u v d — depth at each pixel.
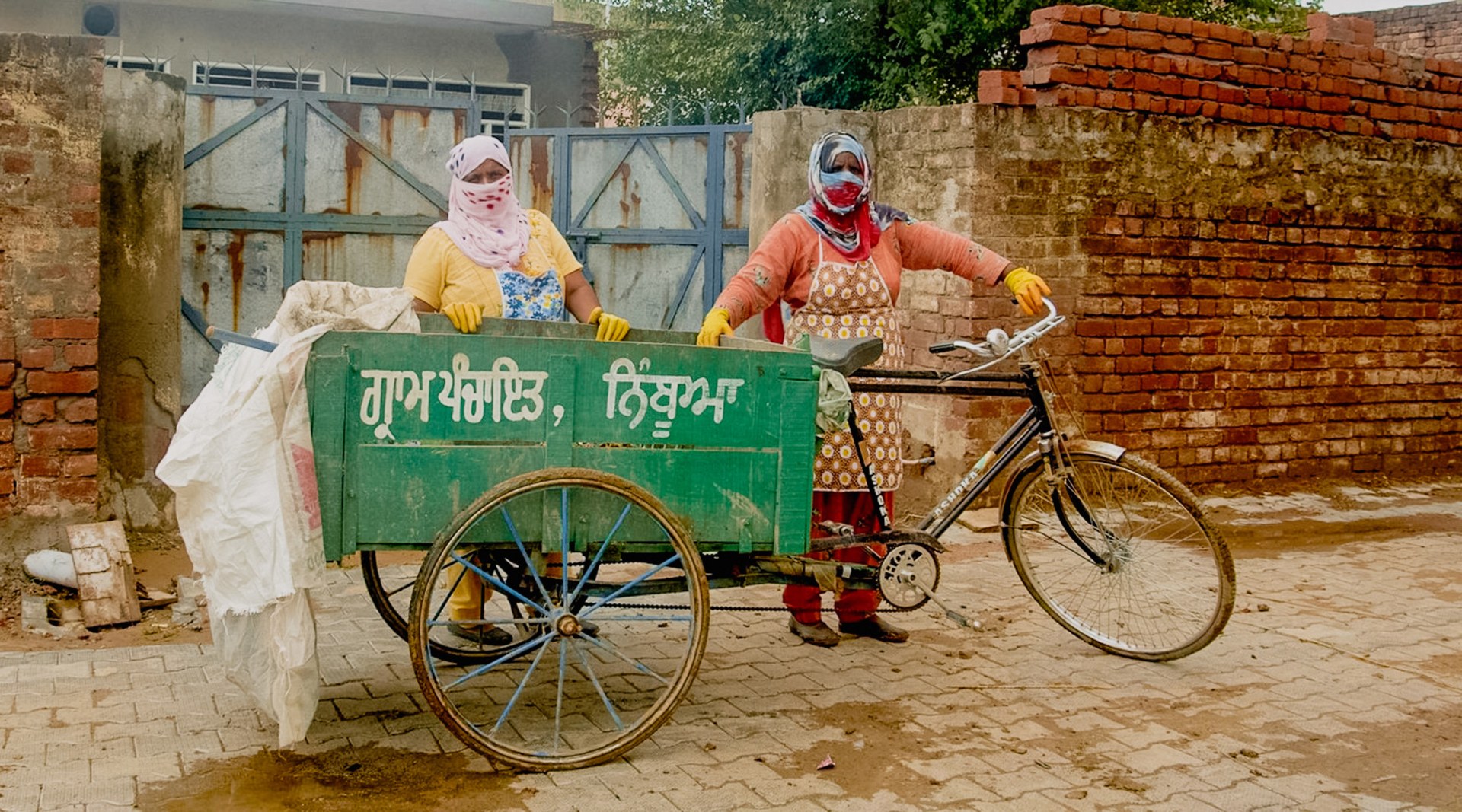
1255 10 12.30
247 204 6.40
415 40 13.70
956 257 4.81
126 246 5.60
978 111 6.52
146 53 12.62
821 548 4.25
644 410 3.65
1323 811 3.39
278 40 13.11
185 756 3.54
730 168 6.89
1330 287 7.80
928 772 3.59
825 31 12.33
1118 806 3.39
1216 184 7.27
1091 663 4.58
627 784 3.47
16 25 12.19
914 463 4.93
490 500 3.46
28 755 3.50
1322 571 5.92
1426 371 8.31
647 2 13.83
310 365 3.38
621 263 7.11
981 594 5.42
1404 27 16.03
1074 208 6.84
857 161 4.55
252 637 3.40
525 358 3.54
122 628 4.73
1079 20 6.73
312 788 3.38
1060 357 6.90
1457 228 8.31
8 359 5.06
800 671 4.45
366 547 3.50
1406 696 4.29
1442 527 6.88
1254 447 7.64
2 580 5.06
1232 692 4.30
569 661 4.46
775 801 3.38
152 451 5.76
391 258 6.68
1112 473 4.70
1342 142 7.72
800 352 3.77
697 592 3.66
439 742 3.71
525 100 14.17
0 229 5.01
